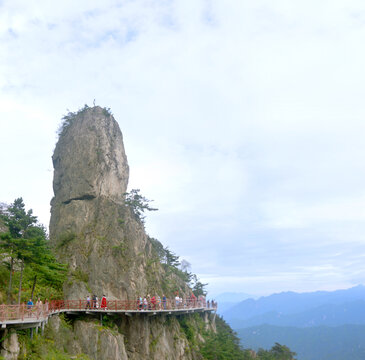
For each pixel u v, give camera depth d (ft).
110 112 236.43
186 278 305.12
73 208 196.65
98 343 137.49
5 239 110.42
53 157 227.81
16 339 92.63
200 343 219.41
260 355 299.99
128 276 176.55
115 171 221.05
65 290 162.09
